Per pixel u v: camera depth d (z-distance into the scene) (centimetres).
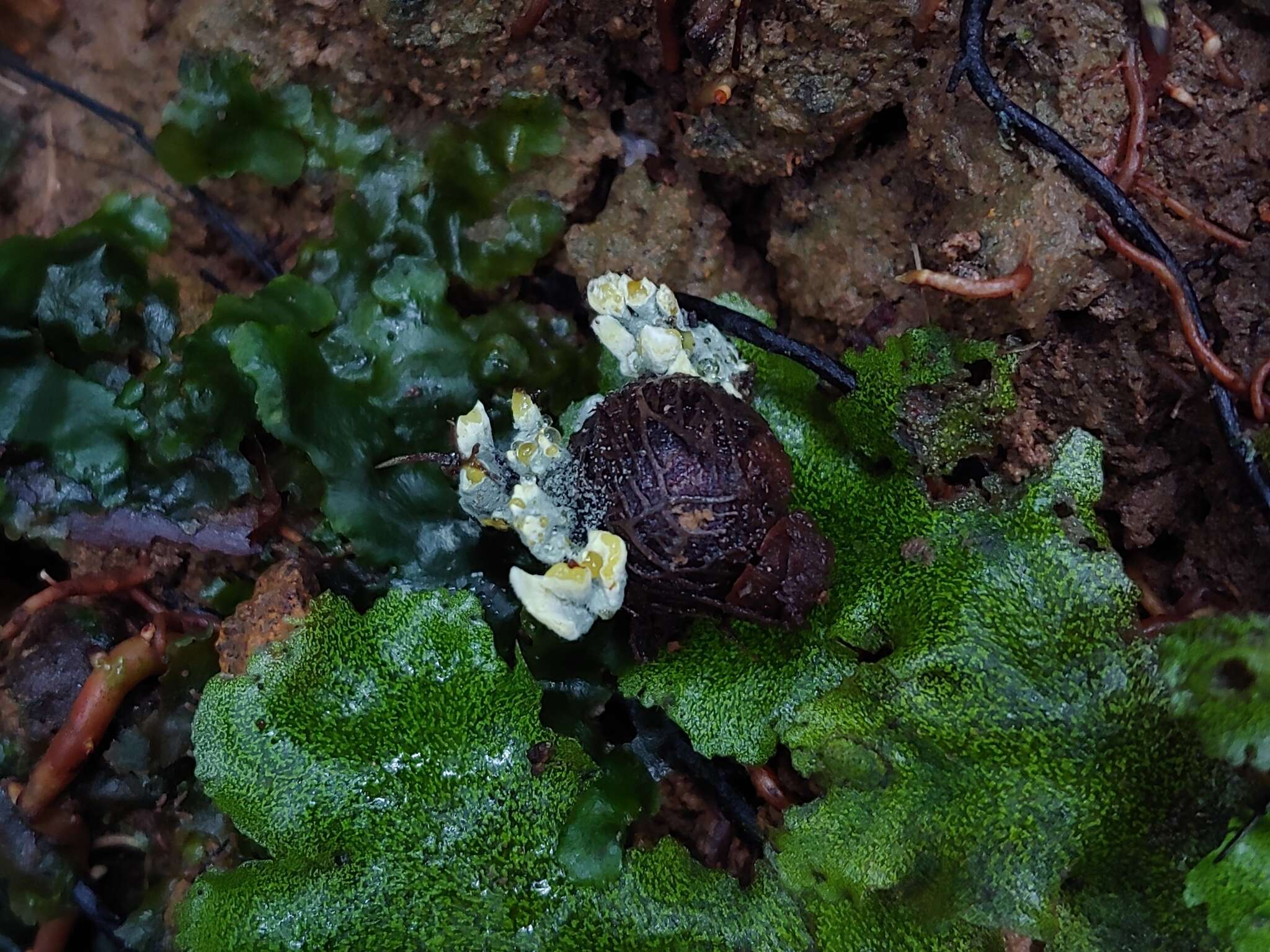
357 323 10
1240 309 9
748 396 9
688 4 9
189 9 10
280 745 9
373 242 10
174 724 10
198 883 9
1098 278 9
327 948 9
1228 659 8
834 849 9
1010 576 9
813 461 9
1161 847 8
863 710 9
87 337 10
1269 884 8
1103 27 9
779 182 10
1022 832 8
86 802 10
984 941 8
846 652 9
